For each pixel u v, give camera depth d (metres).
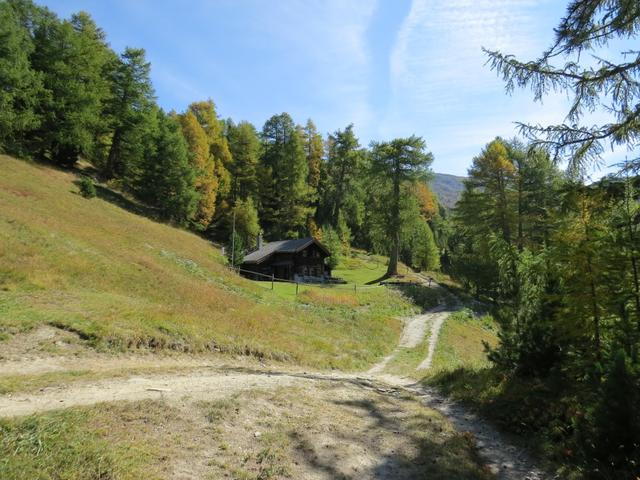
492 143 45.59
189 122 68.00
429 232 72.81
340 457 6.91
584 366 8.90
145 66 59.19
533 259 11.45
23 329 11.01
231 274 35.09
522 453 8.32
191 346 13.70
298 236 76.88
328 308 31.64
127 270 21.42
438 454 7.71
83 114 50.19
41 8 59.84
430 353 23.73
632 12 7.11
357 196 90.69
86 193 41.91
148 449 5.79
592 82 7.97
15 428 5.43
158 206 60.12
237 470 5.82
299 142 79.56
